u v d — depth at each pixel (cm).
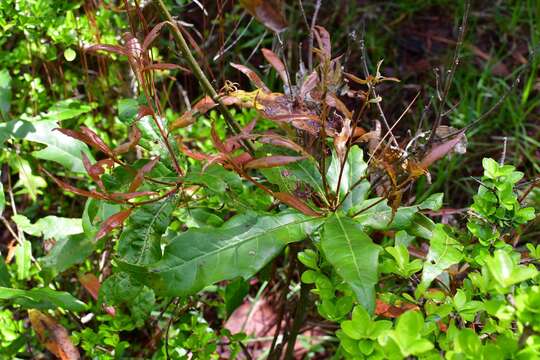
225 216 102
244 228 67
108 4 104
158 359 83
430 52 157
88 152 86
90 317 92
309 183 73
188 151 71
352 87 131
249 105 71
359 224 67
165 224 71
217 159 68
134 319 78
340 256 63
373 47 150
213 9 138
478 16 166
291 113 69
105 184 75
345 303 64
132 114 77
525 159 134
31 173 102
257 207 77
